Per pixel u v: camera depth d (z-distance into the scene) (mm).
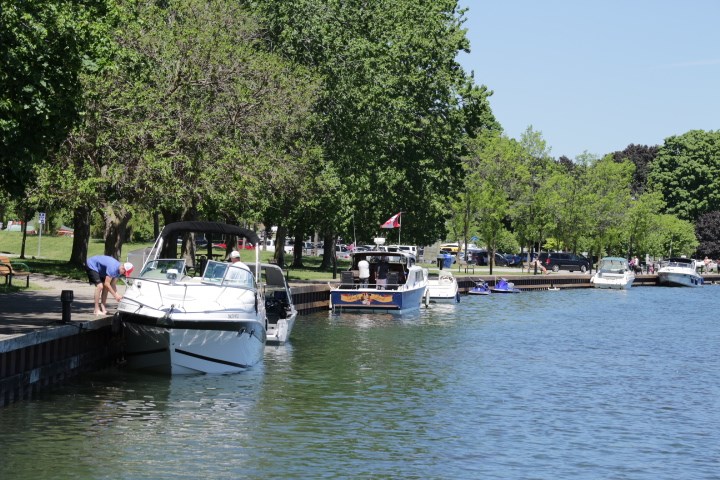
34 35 24984
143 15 44281
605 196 104688
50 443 19297
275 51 55375
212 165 44281
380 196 66000
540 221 93375
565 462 19172
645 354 36812
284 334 36406
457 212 83938
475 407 24547
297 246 77188
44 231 99812
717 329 48594
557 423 22812
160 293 27297
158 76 43344
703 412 24578
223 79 45656
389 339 39281
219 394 25109
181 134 42562
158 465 18047
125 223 44906
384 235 74312
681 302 72188
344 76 56438
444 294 62438
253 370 29438
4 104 24281
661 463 19281
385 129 61500
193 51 44438
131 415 22156
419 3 68312
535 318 52906
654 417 23828
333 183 54375
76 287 38438
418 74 65750
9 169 26266
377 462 18781
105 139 40375
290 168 50969
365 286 50781
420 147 69188
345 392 26172
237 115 46625
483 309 58156
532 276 82750
